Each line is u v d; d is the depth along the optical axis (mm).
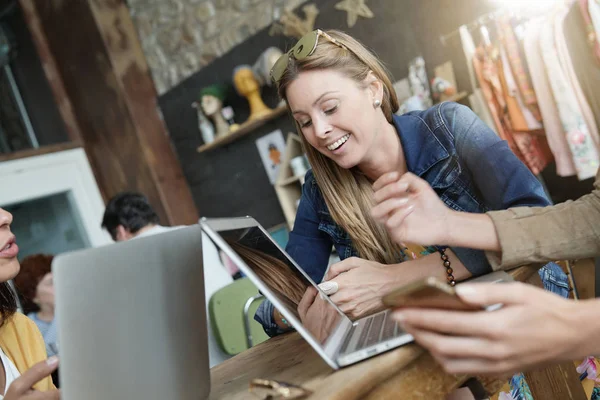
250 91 3621
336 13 3283
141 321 695
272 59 3510
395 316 595
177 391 741
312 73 1131
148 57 4395
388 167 1293
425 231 860
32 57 4566
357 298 1064
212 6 3932
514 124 2543
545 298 557
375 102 1243
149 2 4285
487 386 785
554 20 2334
